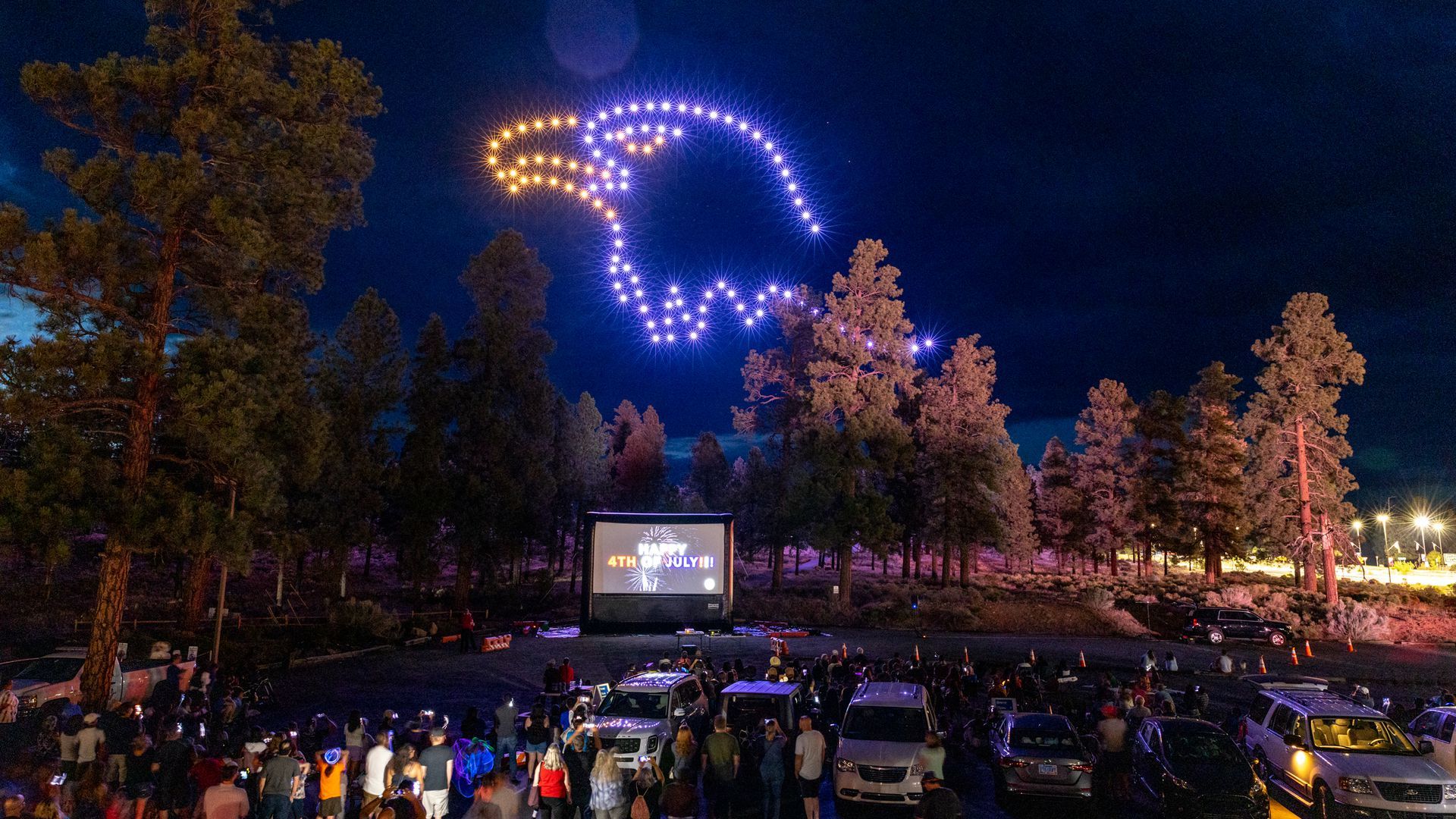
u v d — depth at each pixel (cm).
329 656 2970
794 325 5462
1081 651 3481
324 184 2250
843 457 4797
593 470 6562
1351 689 2631
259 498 1983
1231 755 1417
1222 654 3481
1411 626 4806
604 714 1559
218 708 1773
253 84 1977
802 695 1733
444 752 1135
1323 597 5516
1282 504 5497
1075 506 7306
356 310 4112
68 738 1278
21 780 1279
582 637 3712
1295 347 5572
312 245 2412
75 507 1764
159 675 2020
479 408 4444
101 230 1853
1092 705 2244
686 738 1269
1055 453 7881
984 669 2961
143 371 1900
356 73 2225
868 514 4697
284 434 2230
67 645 2692
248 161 2053
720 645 3531
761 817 1367
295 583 4859
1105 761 1484
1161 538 6300
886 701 1537
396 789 1001
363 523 4012
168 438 2097
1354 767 1337
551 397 4881
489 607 4784
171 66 1939
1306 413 5512
